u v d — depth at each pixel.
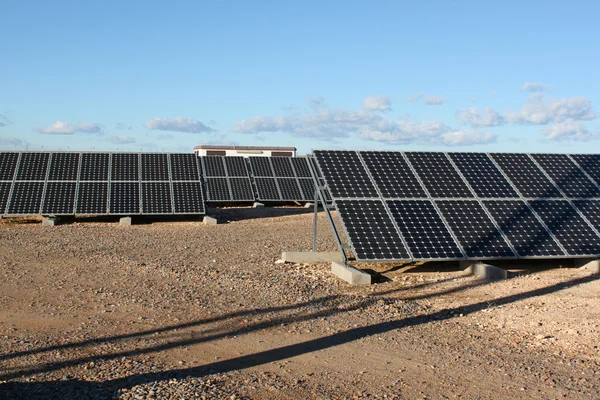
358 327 13.13
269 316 13.89
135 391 8.76
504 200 22.09
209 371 10.02
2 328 12.61
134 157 37.88
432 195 21.69
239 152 76.50
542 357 11.25
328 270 20.64
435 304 15.92
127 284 17.19
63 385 9.09
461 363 10.73
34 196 33.72
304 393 9.07
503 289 17.75
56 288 16.58
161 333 12.38
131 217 34.81
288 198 46.19
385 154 23.58
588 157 25.77
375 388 9.36
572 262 21.73
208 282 17.69
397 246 19.16
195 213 34.50
